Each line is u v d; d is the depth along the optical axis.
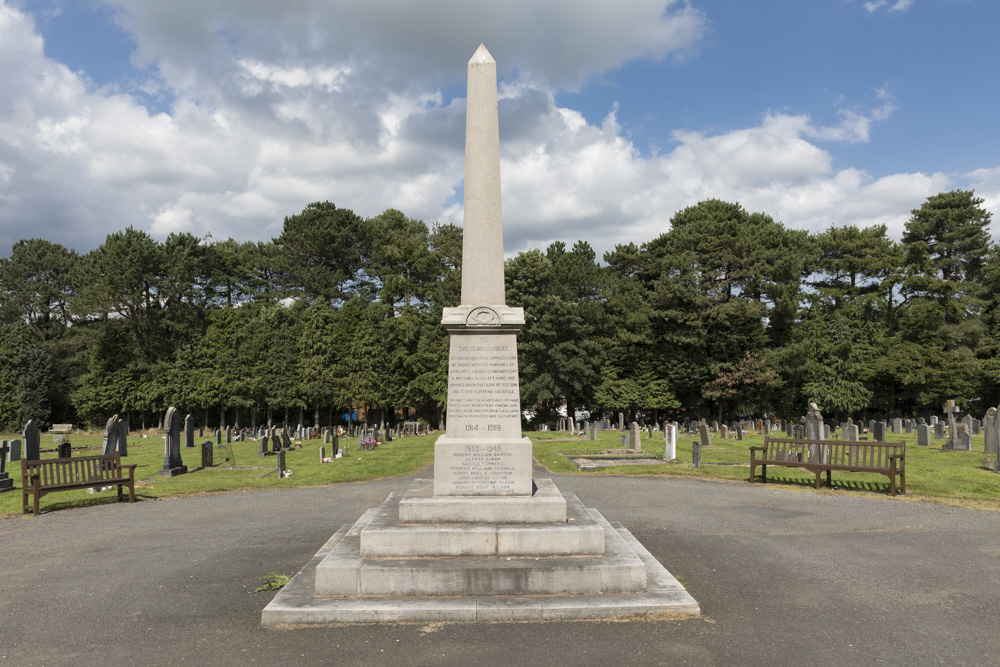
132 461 27.59
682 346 52.28
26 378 57.94
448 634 6.70
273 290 65.56
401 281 59.12
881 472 15.72
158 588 8.47
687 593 7.57
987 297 58.44
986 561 9.48
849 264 58.84
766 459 18.20
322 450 26.09
